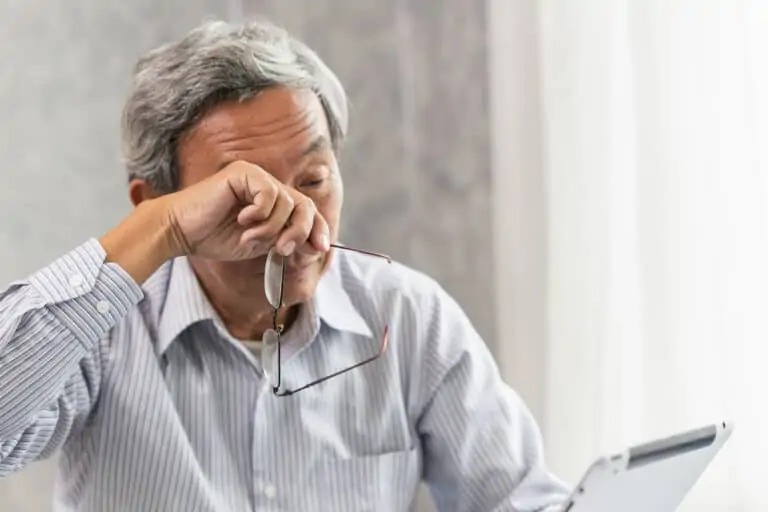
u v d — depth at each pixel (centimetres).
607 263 221
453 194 258
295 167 156
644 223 211
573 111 223
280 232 148
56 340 146
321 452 174
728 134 201
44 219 261
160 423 167
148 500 167
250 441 172
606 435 220
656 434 211
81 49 258
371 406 180
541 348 237
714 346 205
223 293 171
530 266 237
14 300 147
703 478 206
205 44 160
